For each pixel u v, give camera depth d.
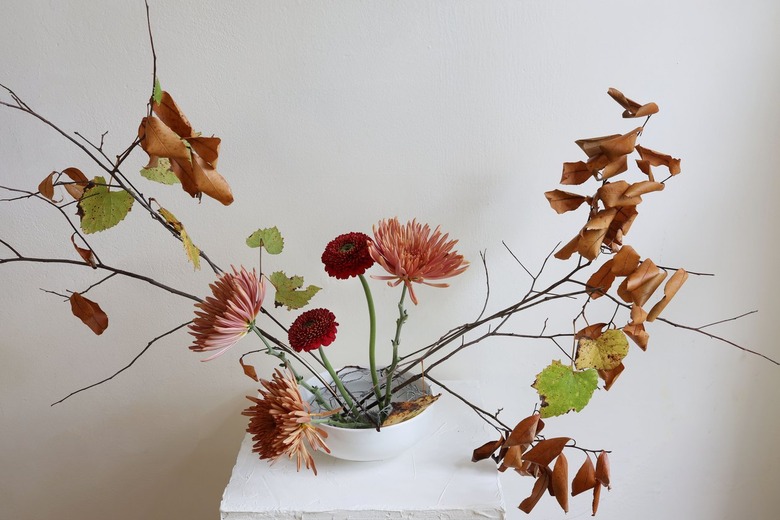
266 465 1.00
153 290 1.14
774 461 1.20
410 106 1.07
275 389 0.92
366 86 1.06
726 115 1.07
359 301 1.14
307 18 1.04
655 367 1.17
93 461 1.21
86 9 1.03
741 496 1.22
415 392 1.04
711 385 1.17
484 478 0.96
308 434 0.92
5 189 1.09
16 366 1.16
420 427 0.97
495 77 1.06
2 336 1.15
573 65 1.05
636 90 1.06
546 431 1.20
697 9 1.04
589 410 1.19
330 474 0.98
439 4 1.03
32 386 1.17
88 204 0.93
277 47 1.05
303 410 0.92
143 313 1.15
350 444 0.95
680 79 1.06
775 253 1.12
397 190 1.09
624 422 1.19
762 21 1.04
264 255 1.12
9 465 1.20
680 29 1.04
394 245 0.91
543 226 1.11
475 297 1.14
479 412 1.03
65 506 1.23
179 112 0.80
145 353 1.16
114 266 1.13
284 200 1.10
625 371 1.17
